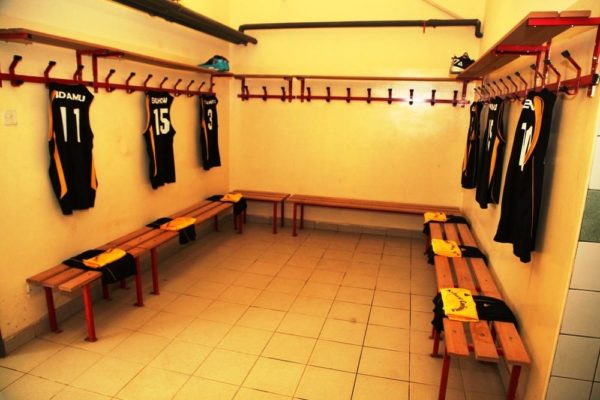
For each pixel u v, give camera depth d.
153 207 3.85
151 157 3.63
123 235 3.47
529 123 2.03
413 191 4.83
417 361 2.54
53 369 2.39
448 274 2.81
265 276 3.73
